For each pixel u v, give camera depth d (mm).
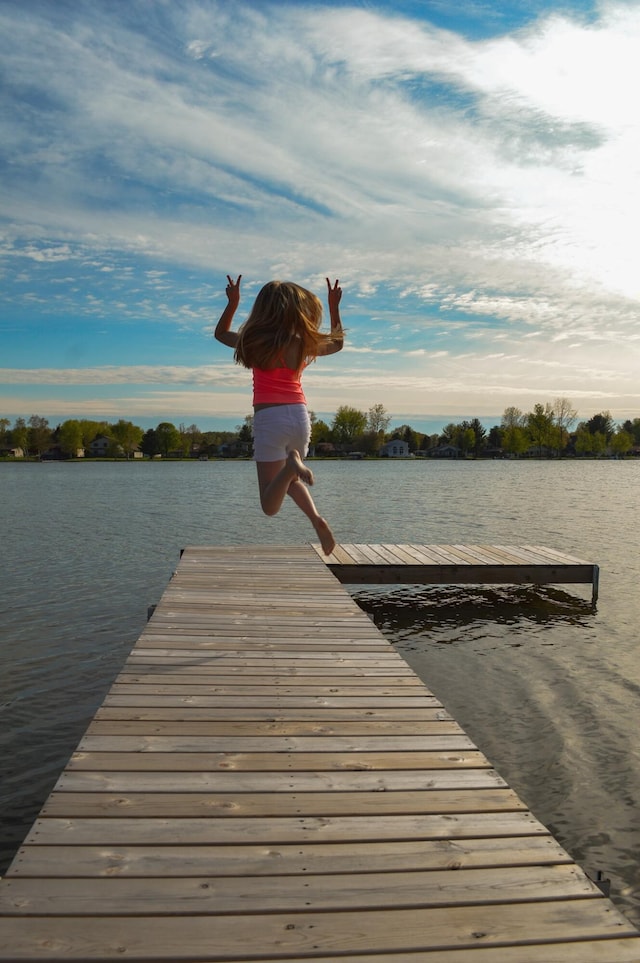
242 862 2396
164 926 2041
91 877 2281
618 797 4977
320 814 2766
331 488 45688
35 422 156500
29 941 1953
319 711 4020
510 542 18656
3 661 8188
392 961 1918
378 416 152875
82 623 9992
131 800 2854
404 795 2949
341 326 4000
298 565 9750
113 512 28312
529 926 2072
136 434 156875
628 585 13250
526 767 5461
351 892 2230
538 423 149000
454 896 2221
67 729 6215
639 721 6414
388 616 11008
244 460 155250
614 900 3814
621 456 153250
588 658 8523
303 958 1927
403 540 19156
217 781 3059
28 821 4695
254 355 3607
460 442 157125
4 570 14359
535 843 2566
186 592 7762
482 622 10562
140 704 4098
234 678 4656
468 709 6754
